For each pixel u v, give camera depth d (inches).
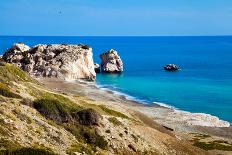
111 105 2849.4
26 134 1530.5
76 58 6112.2
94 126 1998.0
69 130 1875.0
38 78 5629.9
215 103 4542.3
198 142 2837.1
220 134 3228.3
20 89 2097.7
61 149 1608.0
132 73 7406.5
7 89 1932.8
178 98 4820.4
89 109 2047.2
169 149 2255.2
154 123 2915.8
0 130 1413.6
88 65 6294.3
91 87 5319.9
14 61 6289.4
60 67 5895.7
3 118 1535.4
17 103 1812.3
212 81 6397.6
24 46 6830.7
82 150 1723.7
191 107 4303.6
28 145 1434.5
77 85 5359.3
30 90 2206.0
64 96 2524.6
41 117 1822.1
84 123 1988.2
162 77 6845.5
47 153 1307.8
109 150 1902.1
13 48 6761.8
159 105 4328.3
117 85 5757.9
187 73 7519.7
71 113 2003.0
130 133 2144.4
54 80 5580.7
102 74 7145.7
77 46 6505.9
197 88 5634.8
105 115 2378.2
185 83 6131.9
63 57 6107.3
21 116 1675.7
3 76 2298.2
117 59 7509.8
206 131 3292.3
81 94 4598.9
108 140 1951.3
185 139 2918.3
